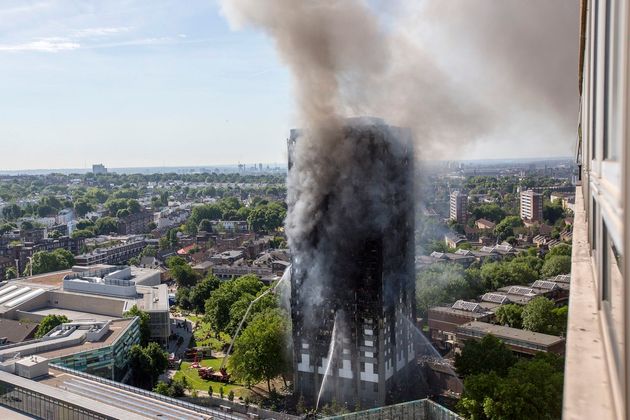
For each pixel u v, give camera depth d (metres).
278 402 121.44
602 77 15.88
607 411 12.90
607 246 17.89
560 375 93.44
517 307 158.75
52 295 192.12
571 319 19.89
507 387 90.81
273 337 123.06
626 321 10.66
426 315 176.50
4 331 162.12
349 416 87.88
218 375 139.12
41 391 95.25
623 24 10.70
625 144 10.39
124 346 142.25
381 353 112.12
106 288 189.50
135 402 96.81
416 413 90.19
